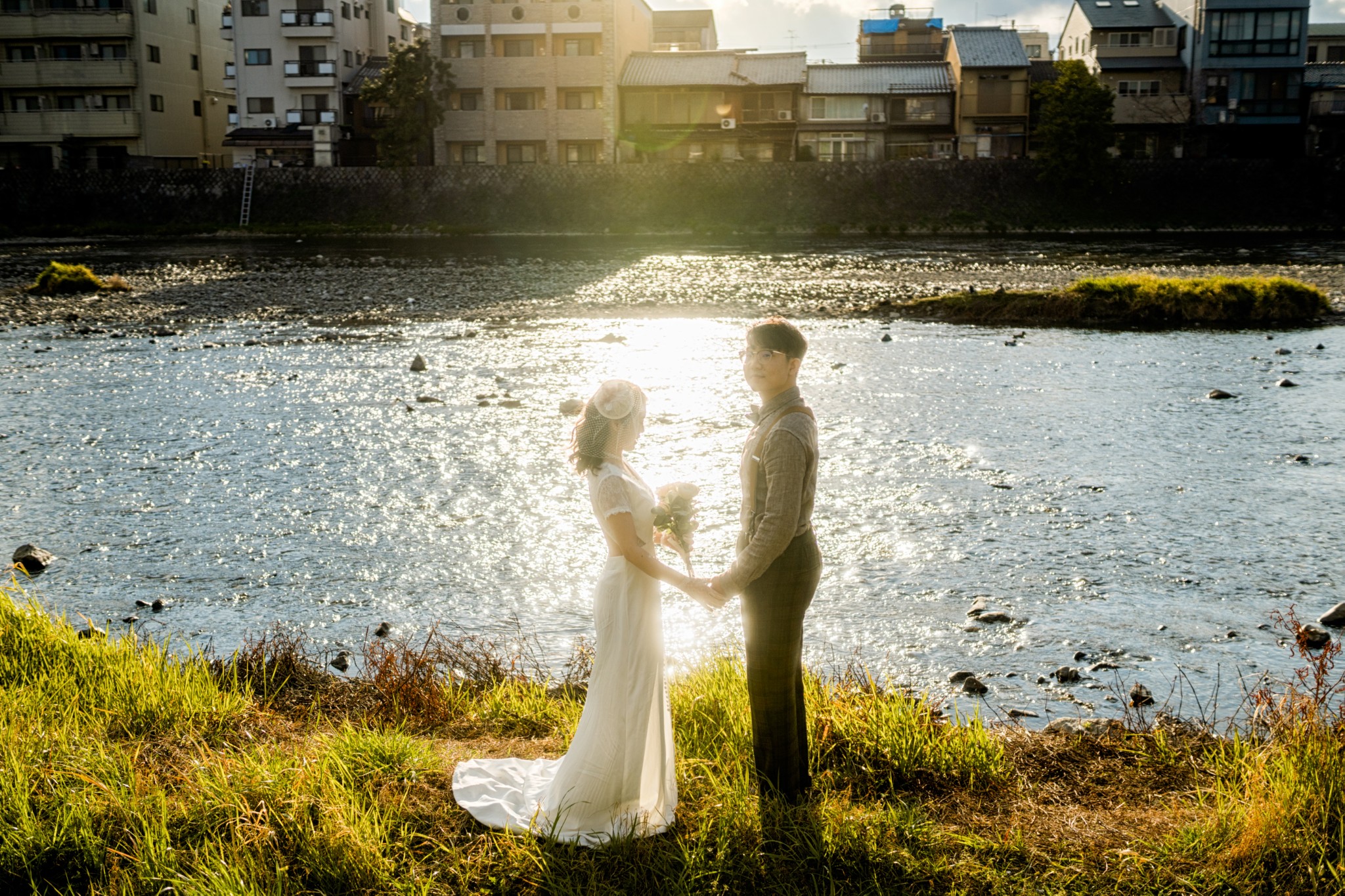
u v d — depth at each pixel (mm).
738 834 3846
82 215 62375
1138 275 28375
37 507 9914
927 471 10969
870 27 79938
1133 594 7477
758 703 4020
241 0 66500
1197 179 59781
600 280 34781
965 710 5703
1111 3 68500
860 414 14031
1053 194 59906
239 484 10672
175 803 4082
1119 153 64875
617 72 66375
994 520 9273
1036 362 18359
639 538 3875
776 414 3773
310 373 17688
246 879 3535
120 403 14984
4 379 16969
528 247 50844
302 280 34594
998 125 65438
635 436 3984
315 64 66688
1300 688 5891
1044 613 7152
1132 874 3598
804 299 29156
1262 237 53188
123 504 10000
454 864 3705
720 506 9867
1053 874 3621
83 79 65625
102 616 7344
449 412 14305
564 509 9828
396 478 10914
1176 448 11922
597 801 3908
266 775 4164
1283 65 63156
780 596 3854
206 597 7699
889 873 3631
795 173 61562
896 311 26516
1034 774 4598
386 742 4582
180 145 71125
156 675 5520
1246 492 10062
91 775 4266
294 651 6355
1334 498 9797
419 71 62094
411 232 60469
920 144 66750
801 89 66250
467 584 7949
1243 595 7418
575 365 18641
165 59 69125
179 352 20094
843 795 4215
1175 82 65500
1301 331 22234
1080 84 57938
